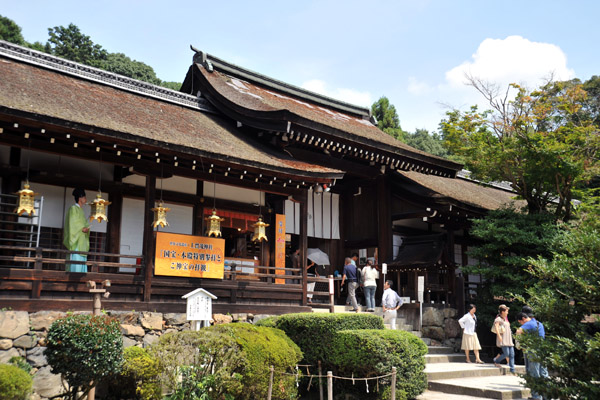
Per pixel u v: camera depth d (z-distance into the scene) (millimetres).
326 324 11328
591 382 7879
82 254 10836
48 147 10906
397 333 11133
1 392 6973
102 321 8617
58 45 45031
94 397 9156
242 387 9508
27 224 11188
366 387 10523
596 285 8273
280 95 21250
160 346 9094
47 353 8367
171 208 14609
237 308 13102
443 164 19344
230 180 13562
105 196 13398
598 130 18219
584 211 18578
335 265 19875
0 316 9531
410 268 18188
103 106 12930
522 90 18562
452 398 11195
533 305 9094
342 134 16453
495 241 17703
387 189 19562
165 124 13602
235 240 16641
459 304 17641
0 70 12594
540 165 17859
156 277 11969
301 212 14875
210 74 18875
